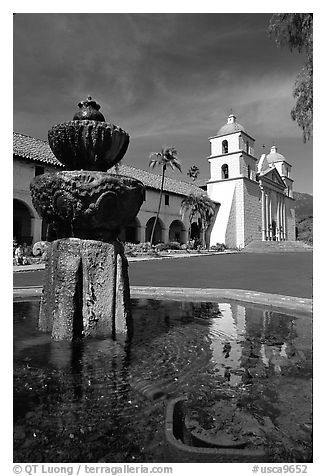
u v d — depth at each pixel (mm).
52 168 25312
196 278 12586
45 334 4180
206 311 6125
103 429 2154
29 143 26156
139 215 35750
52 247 4305
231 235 46719
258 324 5148
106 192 3912
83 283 4074
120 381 2902
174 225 44594
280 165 63625
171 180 45000
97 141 4219
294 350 3871
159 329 4754
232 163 48281
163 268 17406
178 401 2547
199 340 4227
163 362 3396
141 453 1922
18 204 25000
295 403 2531
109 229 4250
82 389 2734
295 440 2051
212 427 2189
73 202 3932
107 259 4184
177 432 2111
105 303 4141
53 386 2783
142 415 2316
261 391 2758
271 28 8438
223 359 3545
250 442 2027
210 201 42688
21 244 23656
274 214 56719
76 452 1947
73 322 3936
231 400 2586
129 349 3756
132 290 8281
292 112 8414
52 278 4227
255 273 14484
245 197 47750
